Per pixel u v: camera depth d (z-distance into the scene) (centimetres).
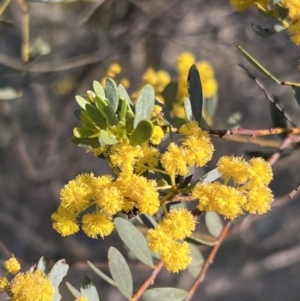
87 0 39
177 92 37
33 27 64
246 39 63
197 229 52
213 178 26
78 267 43
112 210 24
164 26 60
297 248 82
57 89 64
